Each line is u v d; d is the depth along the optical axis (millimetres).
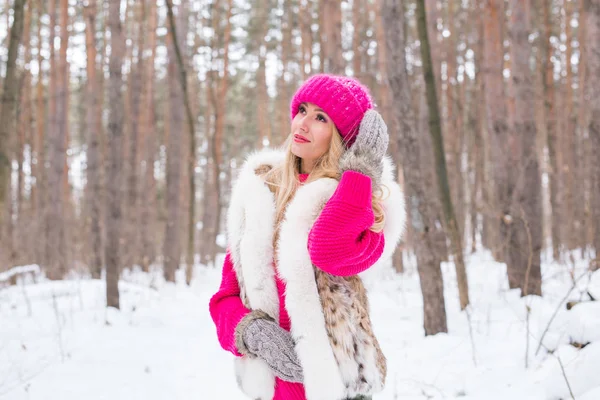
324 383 1353
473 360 4020
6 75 4484
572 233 12195
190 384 4012
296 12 19609
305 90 1574
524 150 6492
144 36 16766
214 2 16609
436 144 5621
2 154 4441
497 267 8984
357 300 1476
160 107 19844
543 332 3893
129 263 12789
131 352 4832
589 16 5809
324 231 1331
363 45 16062
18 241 11086
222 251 23500
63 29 11578
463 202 16156
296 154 1578
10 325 5496
